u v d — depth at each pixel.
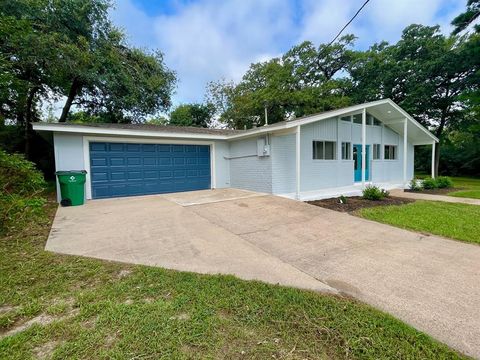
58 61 10.20
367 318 2.25
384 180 13.23
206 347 1.87
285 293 2.68
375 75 20.39
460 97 16.33
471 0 13.27
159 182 9.74
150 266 3.31
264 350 1.85
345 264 3.56
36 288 2.73
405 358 1.79
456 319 2.29
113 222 5.51
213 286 2.79
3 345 1.88
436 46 17.86
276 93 20.17
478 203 8.08
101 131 8.15
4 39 8.33
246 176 10.24
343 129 10.89
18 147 12.80
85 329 2.06
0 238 4.40
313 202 7.91
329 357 1.80
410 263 3.60
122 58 13.35
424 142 14.62
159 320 2.17
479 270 3.36
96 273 3.09
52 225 5.23
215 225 5.41
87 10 11.23
